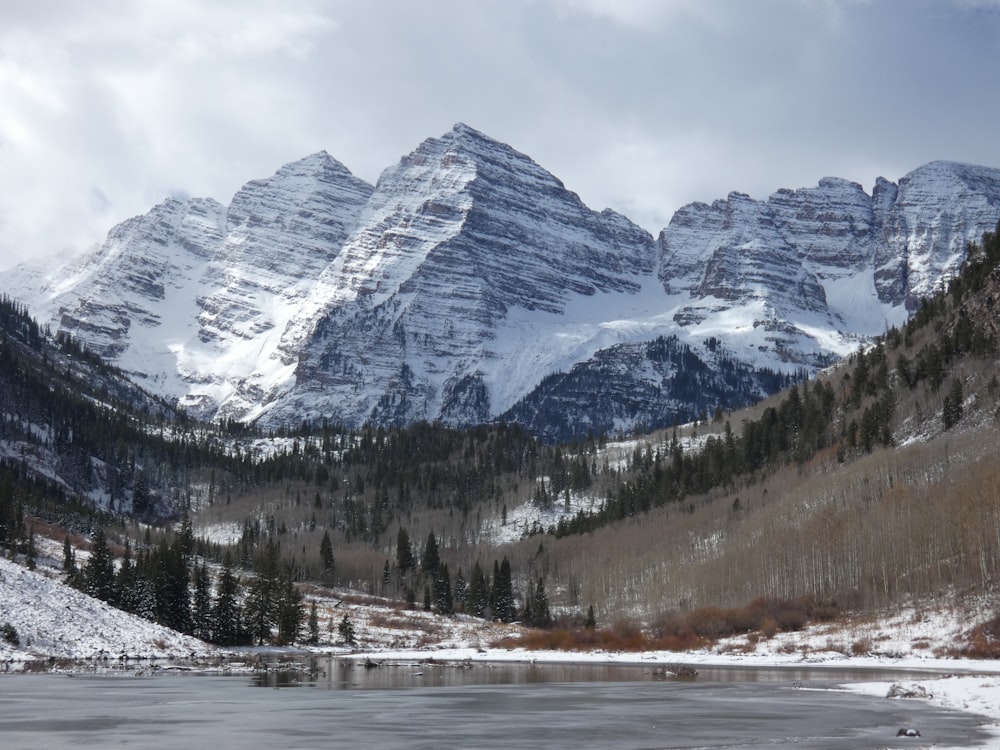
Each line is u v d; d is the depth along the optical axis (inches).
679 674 4921.3
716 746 2434.8
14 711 3122.5
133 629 5999.0
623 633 7849.4
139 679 4291.3
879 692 3865.7
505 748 2405.3
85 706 3257.9
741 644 6904.5
